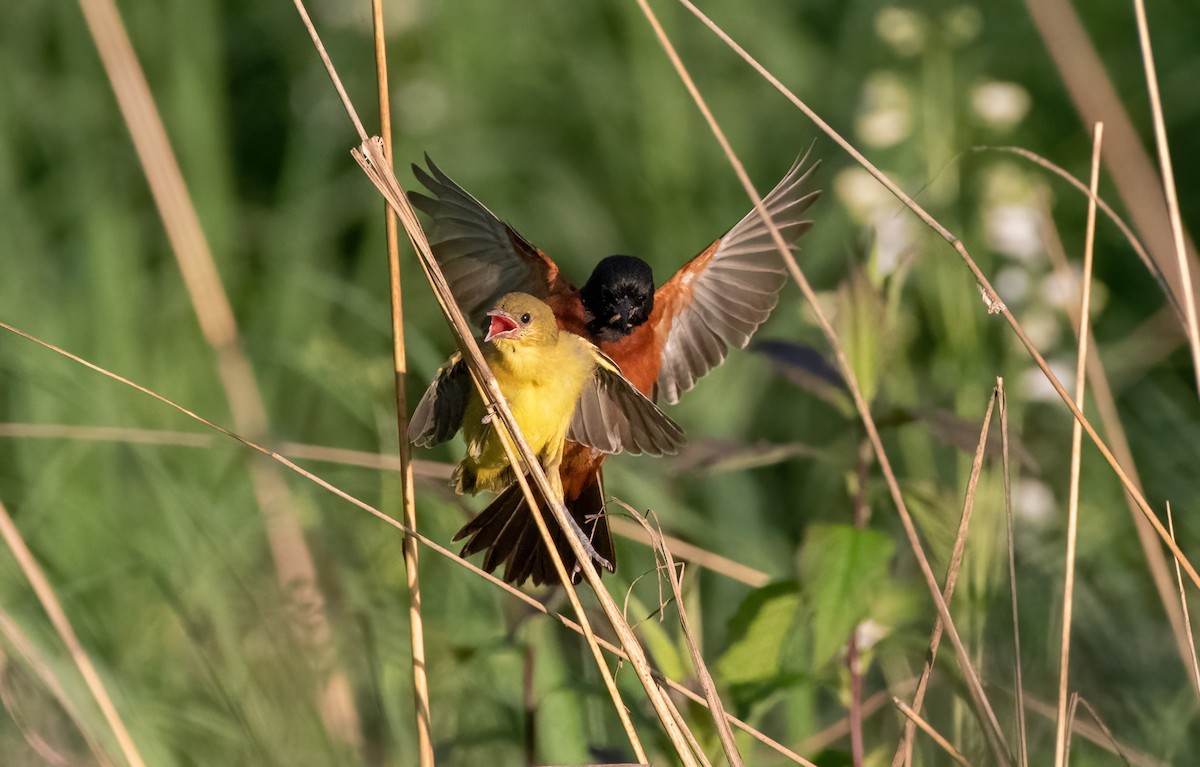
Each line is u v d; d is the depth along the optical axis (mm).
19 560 8359
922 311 13062
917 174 13781
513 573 7707
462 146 16391
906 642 8430
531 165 16438
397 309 7555
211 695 9430
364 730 9781
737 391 13570
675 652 8242
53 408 12039
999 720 8688
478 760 9352
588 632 6824
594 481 8617
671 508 11617
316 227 15836
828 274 14656
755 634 8062
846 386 8648
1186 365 13531
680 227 15672
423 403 7203
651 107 16312
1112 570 11148
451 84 16828
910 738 7066
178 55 15859
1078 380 7781
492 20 17203
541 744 8969
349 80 16906
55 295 14289
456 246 9406
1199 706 9414
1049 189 12594
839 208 15070
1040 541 10984
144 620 10297
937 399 12414
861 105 13516
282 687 9375
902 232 11734
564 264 15820
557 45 17250
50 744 9039
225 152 16391
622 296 9625
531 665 8484
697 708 7930
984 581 8828
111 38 12102
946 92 12742
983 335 12000
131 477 11617
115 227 14531
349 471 11781
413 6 17031
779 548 12562
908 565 10156
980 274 7246
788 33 17031
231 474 12031
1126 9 16953
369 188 15984
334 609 9883
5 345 12117
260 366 13758
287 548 10609
